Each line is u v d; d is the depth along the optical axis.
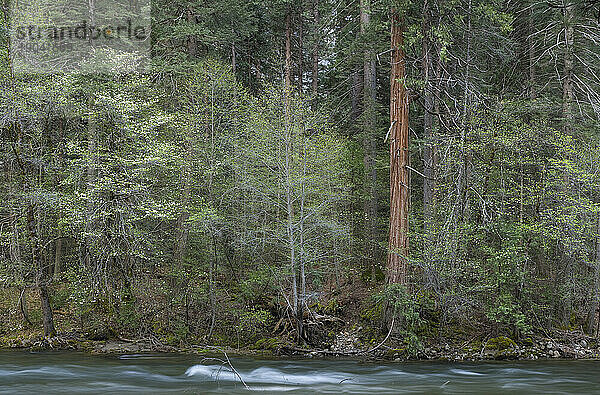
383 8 17.64
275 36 29.39
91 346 17.78
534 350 16.94
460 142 16.83
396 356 16.50
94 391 12.12
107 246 17.30
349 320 19.16
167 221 19.36
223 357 16.92
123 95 17.84
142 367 15.08
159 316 19.05
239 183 18.39
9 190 17.59
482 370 14.95
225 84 19.69
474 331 18.06
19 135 17.31
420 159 23.12
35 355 16.66
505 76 22.36
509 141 16.62
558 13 19.83
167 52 22.83
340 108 26.58
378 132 22.61
